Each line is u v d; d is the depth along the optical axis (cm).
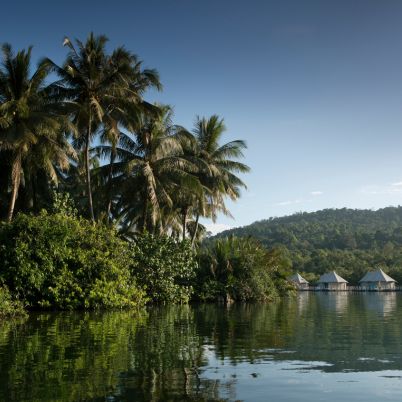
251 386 811
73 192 4069
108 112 3044
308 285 10562
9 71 2673
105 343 1257
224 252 4069
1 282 2209
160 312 2475
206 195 3853
